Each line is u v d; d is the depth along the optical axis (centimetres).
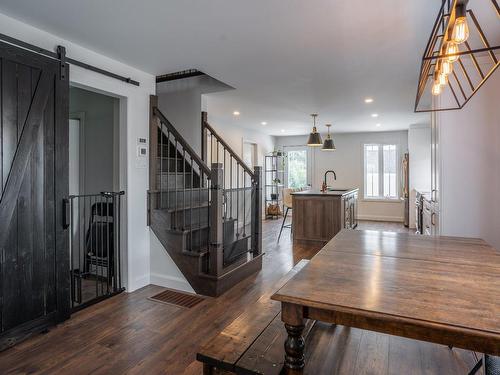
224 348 149
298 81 390
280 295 124
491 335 94
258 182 404
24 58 228
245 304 296
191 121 439
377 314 107
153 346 224
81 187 412
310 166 912
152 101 354
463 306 112
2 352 216
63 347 222
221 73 359
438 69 174
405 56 308
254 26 246
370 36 264
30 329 231
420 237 231
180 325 255
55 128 249
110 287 342
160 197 363
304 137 921
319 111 573
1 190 214
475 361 183
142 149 343
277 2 212
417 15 229
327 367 170
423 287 130
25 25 241
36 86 236
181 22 239
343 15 229
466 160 305
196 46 283
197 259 320
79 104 411
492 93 299
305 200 544
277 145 952
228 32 256
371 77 374
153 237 349
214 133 436
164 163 437
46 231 242
